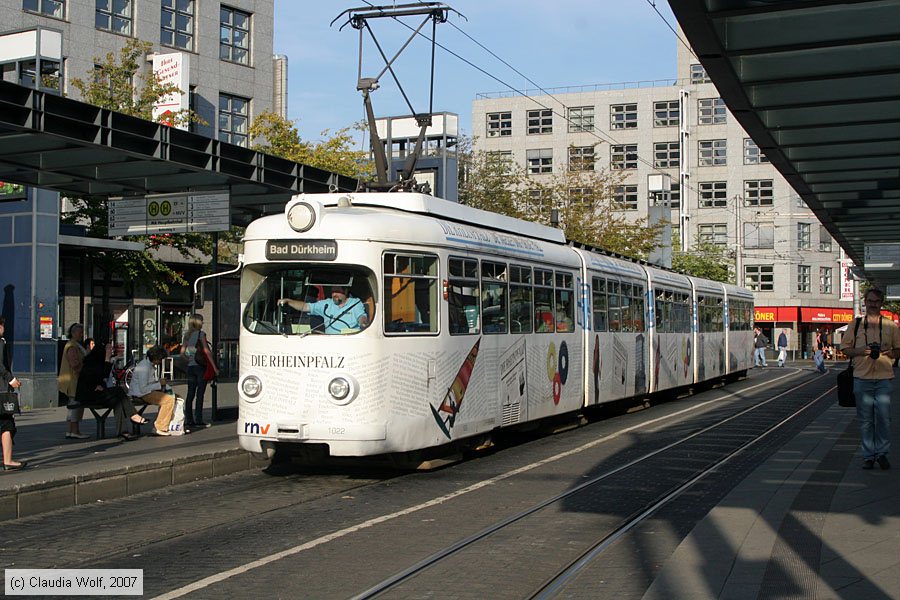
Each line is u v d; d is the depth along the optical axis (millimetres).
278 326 12367
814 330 73125
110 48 32938
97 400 14867
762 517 9359
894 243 33562
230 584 7414
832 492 10688
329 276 12297
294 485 12414
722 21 12109
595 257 20156
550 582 7414
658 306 24875
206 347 16828
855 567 7410
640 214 71438
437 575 7680
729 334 33750
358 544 8820
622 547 8523
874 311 12164
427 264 13047
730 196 71250
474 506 10734
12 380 11750
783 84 13867
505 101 74125
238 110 37906
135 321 31703
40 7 30922
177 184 16906
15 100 12555
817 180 20531
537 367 16500
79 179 16453
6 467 11562
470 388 13945
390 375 12203
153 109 29719
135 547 8773
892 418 19516
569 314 18281
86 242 25188
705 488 11648
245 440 12398
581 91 73062
